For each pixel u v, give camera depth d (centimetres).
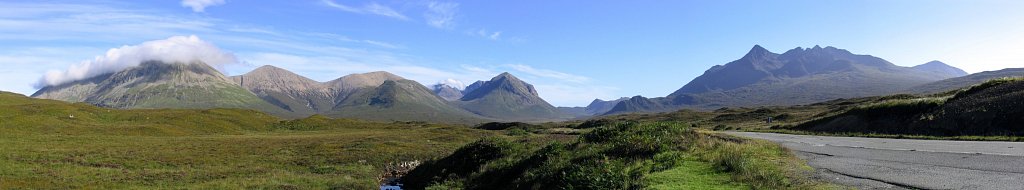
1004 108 3133
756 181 1304
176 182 3178
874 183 1241
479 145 3108
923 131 3600
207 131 8675
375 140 6269
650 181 1410
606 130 2569
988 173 1290
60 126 6744
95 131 6819
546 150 2430
